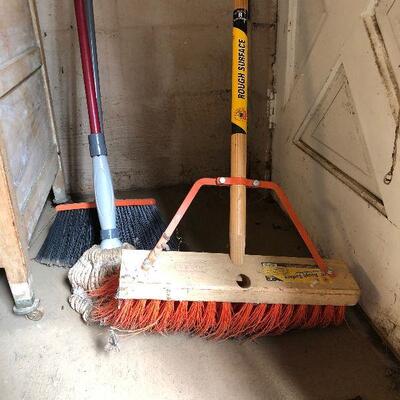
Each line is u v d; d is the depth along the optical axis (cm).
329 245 129
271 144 169
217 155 187
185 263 102
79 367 97
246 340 105
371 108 96
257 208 171
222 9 161
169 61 165
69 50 153
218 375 96
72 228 138
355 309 115
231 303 102
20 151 115
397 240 93
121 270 98
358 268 112
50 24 148
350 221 113
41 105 142
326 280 101
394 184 91
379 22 90
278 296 98
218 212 169
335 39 110
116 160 179
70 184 178
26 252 107
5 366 97
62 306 115
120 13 153
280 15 145
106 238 122
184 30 161
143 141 177
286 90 147
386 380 95
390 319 100
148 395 90
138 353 101
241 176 101
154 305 98
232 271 101
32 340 104
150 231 139
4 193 95
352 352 103
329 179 124
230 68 171
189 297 96
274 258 107
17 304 109
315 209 136
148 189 186
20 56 121
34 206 125
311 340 106
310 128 134
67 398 90
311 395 91
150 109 172
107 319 105
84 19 123
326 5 113
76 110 164
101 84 162
